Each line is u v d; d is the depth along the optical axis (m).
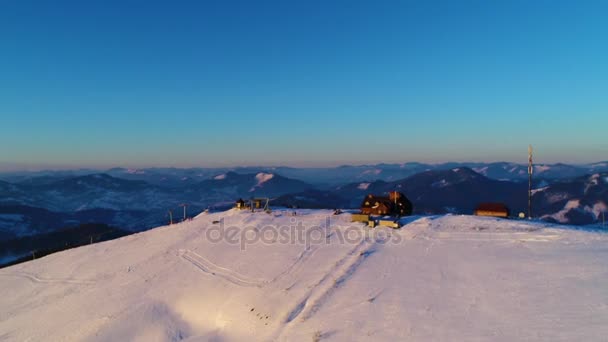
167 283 45.50
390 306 28.66
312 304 31.67
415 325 25.09
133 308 40.28
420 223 54.88
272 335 28.50
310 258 44.38
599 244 40.69
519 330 22.62
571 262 34.62
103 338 35.22
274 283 38.81
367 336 24.55
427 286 32.00
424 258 40.09
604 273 30.92
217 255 51.38
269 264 44.66
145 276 48.97
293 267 42.34
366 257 41.94
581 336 20.92
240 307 35.69
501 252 40.00
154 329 36.25
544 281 30.34
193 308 39.12
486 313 25.67
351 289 33.34
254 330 30.80
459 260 38.34
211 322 35.91
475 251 41.09
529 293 28.20
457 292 30.08
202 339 31.66
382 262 39.81
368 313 27.95
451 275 34.19
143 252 58.84
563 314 24.02
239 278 42.56
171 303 40.84
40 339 37.09
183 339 34.19
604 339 20.33
